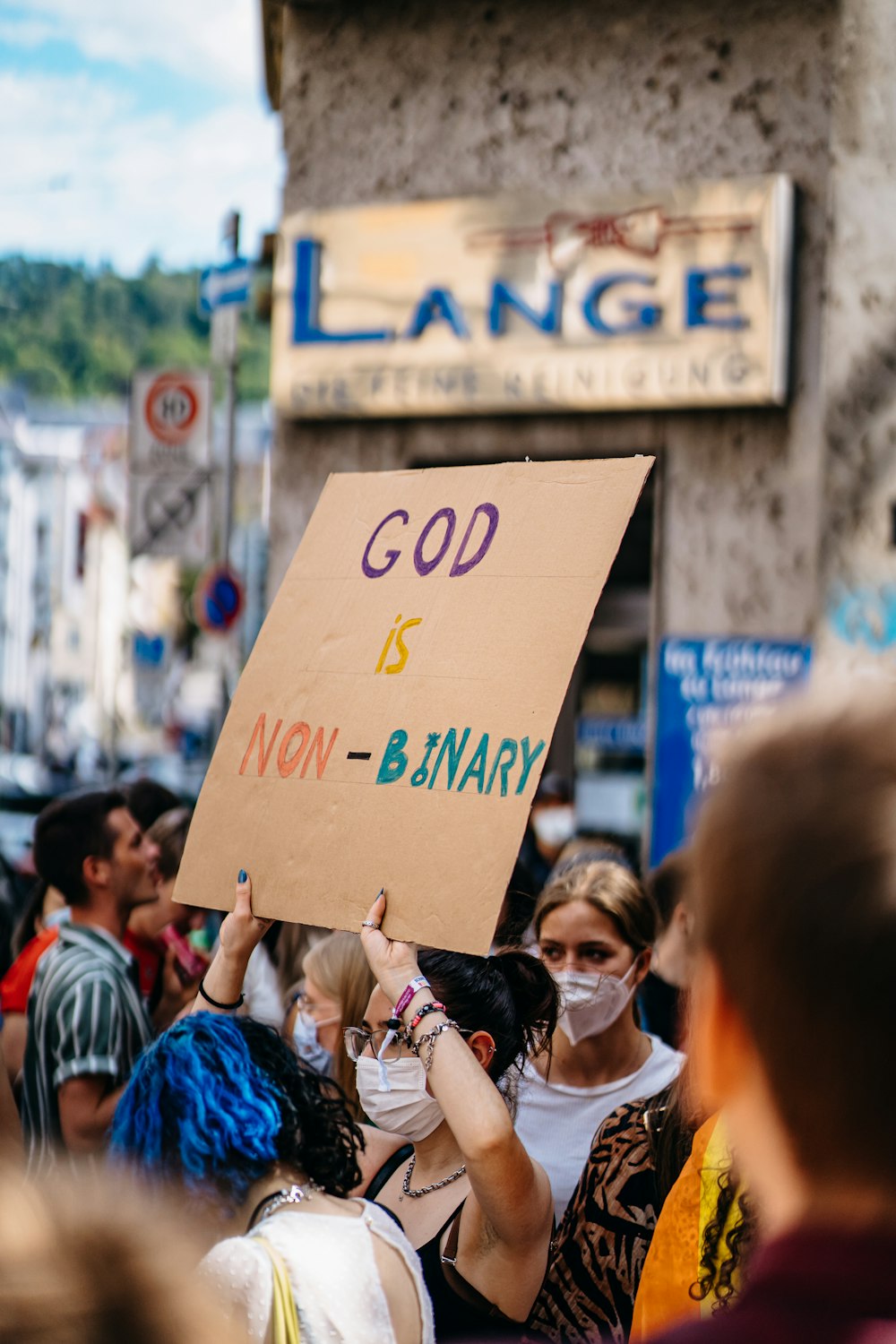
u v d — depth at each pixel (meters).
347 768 2.32
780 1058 0.93
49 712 49.47
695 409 7.62
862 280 6.36
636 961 3.21
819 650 6.38
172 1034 2.02
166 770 30.92
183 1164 1.92
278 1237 1.84
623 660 12.61
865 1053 0.90
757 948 0.93
